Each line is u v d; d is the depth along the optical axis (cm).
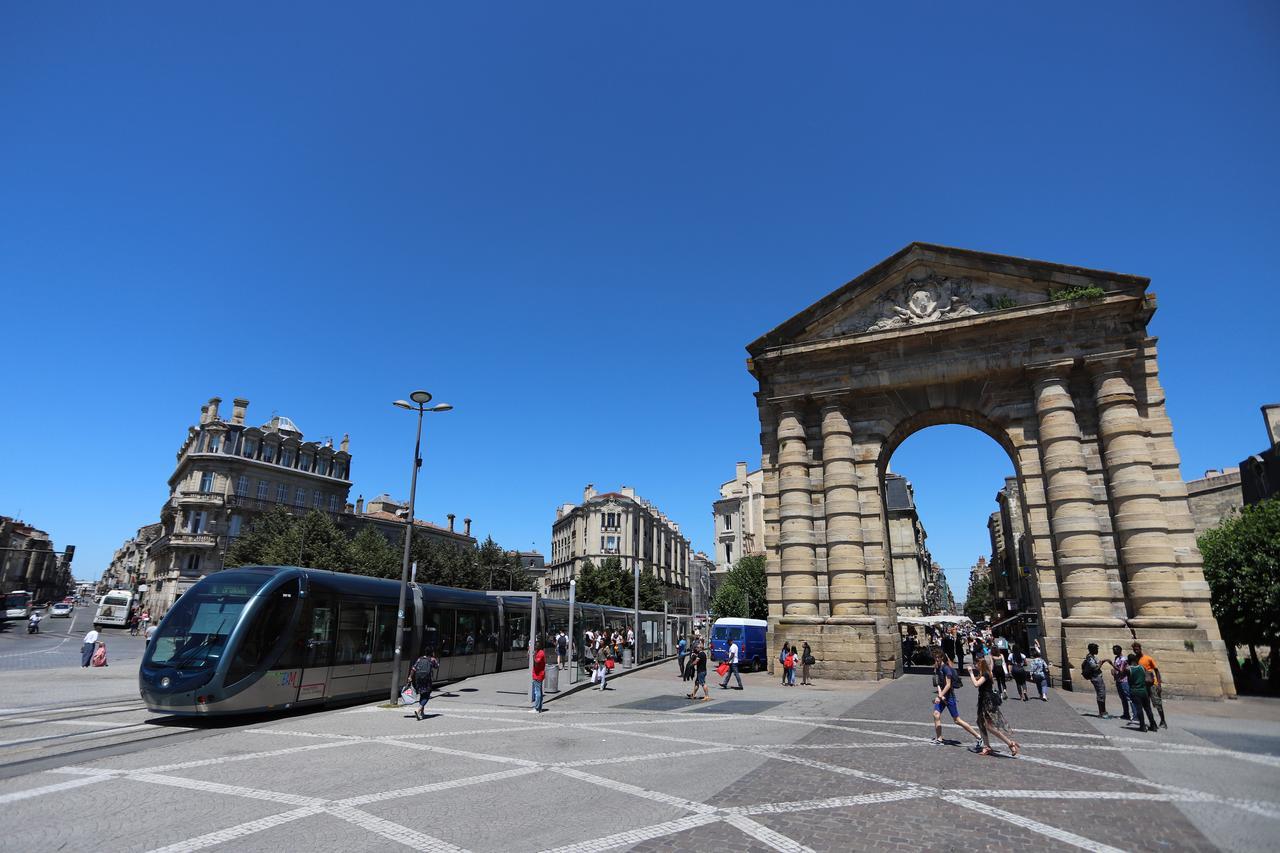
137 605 8431
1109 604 2353
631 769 1122
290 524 5675
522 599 3209
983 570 17150
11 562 14438
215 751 1257
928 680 2711
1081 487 2452
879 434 2916
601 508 11262
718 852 704
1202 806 869
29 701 1964
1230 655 2750
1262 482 3697
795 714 1803
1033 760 1177
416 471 2184
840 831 775
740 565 7494
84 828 783
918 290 2886
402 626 2048
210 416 7462
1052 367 2584
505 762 1179
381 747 1317
